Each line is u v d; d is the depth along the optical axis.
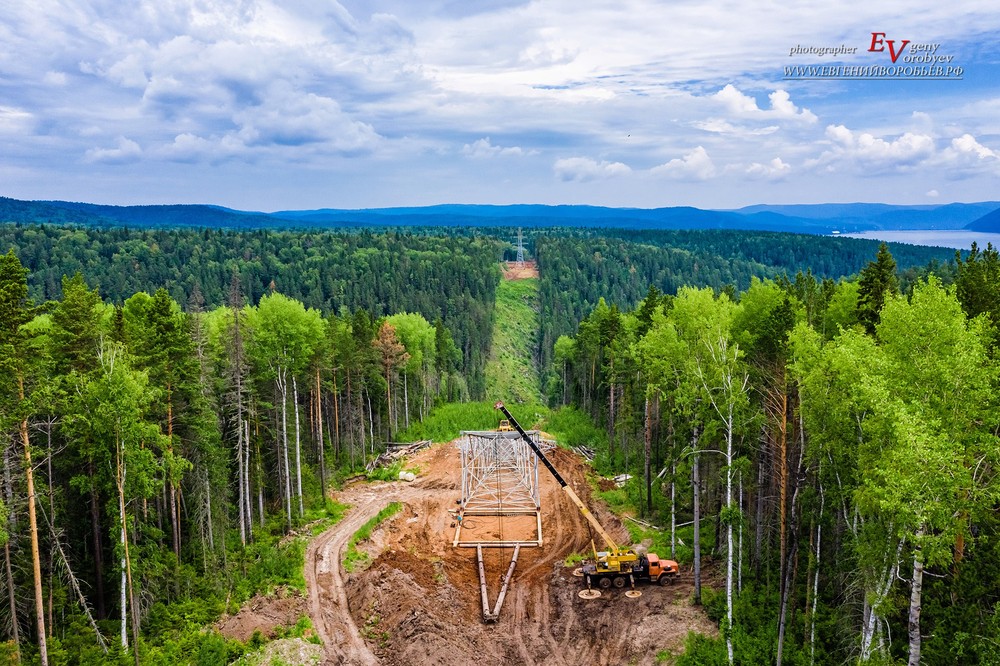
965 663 23.50
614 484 63.16
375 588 43.03
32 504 29.20
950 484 20.64
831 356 27.64
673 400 42.44
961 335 24.45
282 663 35.75
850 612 30.52
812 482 32.84
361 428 73.75
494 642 39.09
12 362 28.47
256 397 52.25
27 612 32.31
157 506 43.03
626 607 40.78
